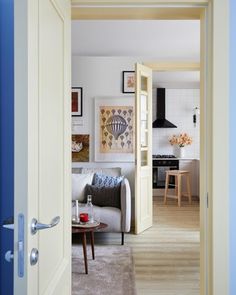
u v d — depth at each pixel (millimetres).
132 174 5855
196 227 5555
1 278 1794
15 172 1203
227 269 1958
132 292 3154
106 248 4469
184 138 8648
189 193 7684
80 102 5828
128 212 4637
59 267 1752
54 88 1649
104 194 4910
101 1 2002
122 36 4918
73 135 5852
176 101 8883
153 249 4414
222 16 1951
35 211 1306
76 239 4934
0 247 1796
